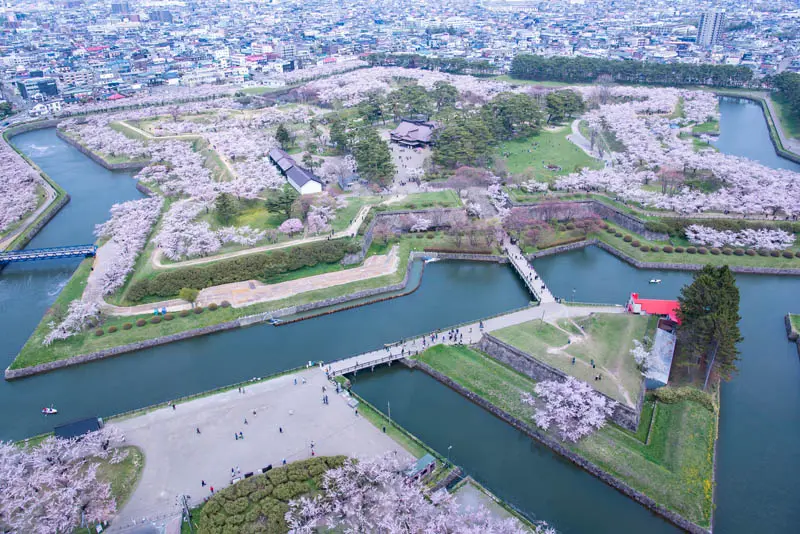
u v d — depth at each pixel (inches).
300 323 6432.1
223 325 6309.1
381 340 6102.4
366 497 3912.4
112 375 5639.8
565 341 5585.6
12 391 5447.8
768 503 4202.8
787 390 5408.5
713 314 4884.4
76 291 6830.7
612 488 4308.6
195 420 4756.4
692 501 4055.1
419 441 4544.8
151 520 3831.2
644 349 5315.0
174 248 7219.5
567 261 7815.0
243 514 3811.5
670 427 4680.1
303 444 4480.8
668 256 7657.5
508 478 4404.5
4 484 3971.5
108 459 4323.3
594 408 4667.8
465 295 6963.6
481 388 5236.2
